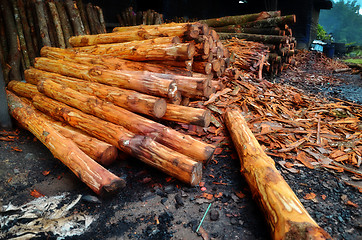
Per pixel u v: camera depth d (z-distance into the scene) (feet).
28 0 22.47
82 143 10.59
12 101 14.42
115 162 11.27
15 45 20.76
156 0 43.60
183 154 10.30
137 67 14.24
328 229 7.24
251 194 9.02
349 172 10.30
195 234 7.27
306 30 58.70
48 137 10.66
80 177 8.79
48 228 7.42
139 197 8.96
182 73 13.37
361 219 7.64
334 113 16.65
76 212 8.19
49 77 16.58
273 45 26.76
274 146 12.38
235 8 60.49
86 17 27.66
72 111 12.63
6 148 12.14
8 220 7.64
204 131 13.38
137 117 11.13
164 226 7.58
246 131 11.47
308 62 42.55
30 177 10.17
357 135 13.26
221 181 9.87
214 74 16.99
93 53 17.43
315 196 8.84
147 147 9.58
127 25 33.76
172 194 9.09
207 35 14.75
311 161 11.13
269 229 6.76
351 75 34.83
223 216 7.98
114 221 7.82
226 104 16.02
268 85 21.13
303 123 14.92
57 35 23.66
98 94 13.05
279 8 60.49
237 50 24.66
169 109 11.89
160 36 14.85
